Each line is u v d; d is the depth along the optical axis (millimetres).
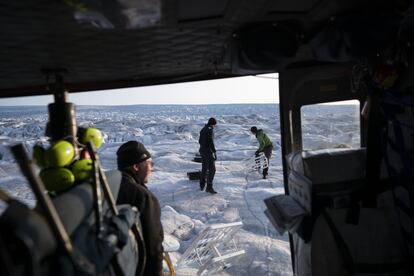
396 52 2037
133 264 1722
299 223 2441
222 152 18359
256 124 39188
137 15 1735
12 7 1558
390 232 2285
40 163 1460
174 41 2398
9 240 892
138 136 27219
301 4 1801
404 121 2117
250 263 5141
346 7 1850
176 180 11430
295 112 3531
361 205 2324
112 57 2730
